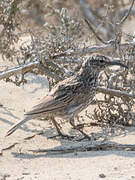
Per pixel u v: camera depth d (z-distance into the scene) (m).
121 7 24.48
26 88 16.94
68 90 13.52
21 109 15.42
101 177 11.27
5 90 16.69
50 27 18.61
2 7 18.55
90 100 14.09
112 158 12.34
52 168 11.87
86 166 11.90
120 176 11.33
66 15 17.70
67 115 13.60
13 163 12.22
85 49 16.41
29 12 22.97
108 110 14.93
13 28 18.56
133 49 16.17
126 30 24.38
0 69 17.89
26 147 13.14
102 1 25.36
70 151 12.84
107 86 15.34
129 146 12.90
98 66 13.88
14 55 18.44
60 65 15.62
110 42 16.86
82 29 18.45
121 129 14.39
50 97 13.40
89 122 14.84
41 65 15.58
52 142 13.52
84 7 24.61
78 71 14.66
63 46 16.05
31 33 18.16
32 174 11.53
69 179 11.16
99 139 13.74
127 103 15.09
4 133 13.84
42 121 14.88
